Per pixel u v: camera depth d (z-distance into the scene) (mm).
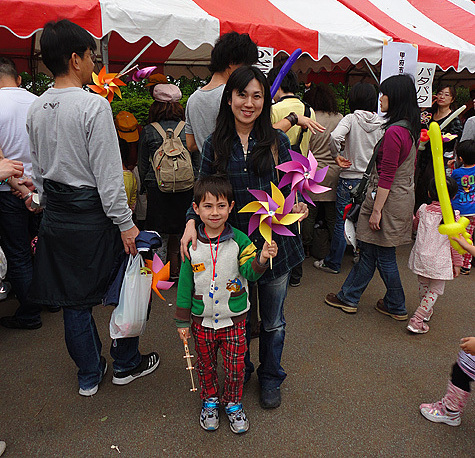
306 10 4531
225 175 1818
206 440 1940
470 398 2213
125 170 3541
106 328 2941
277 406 2137
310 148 3879
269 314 2027
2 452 1810
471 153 3543
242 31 3529
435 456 1858
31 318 2867
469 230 3826
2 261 2311
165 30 3232
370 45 4164
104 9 2988
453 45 4883
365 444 1921
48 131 1876
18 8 2750
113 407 2152
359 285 3121
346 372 2453
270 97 1788
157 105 3281
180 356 2611
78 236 1971
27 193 2547
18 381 2342
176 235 3602
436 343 2783
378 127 3553
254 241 1912
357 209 3068
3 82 2658
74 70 1897
